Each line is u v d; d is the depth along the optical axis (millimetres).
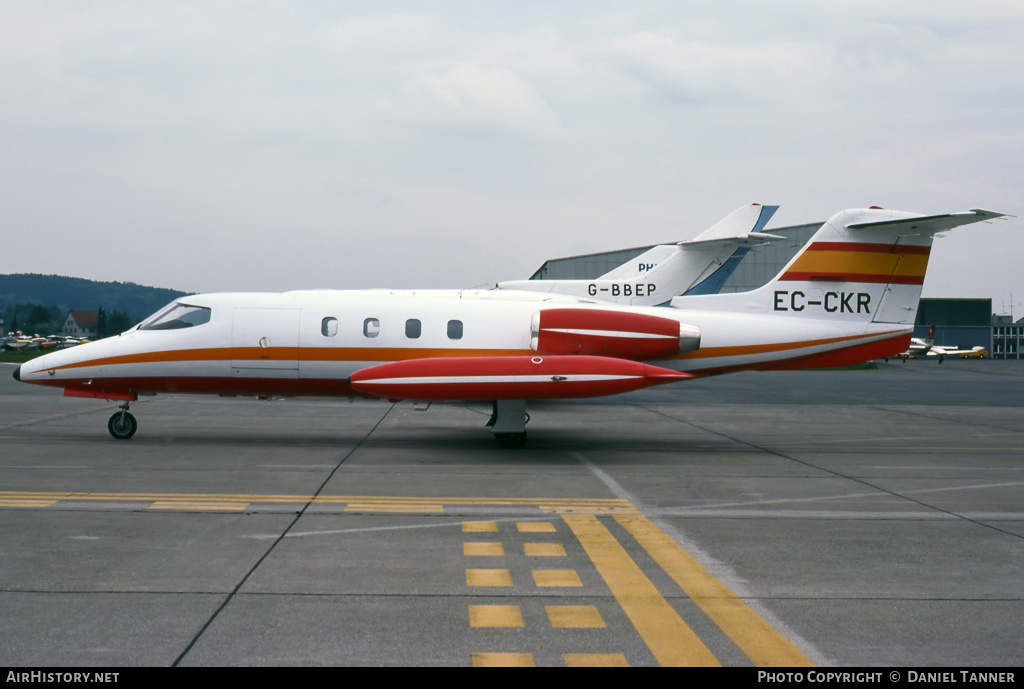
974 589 6141
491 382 13312
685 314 15344
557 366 13438
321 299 14828
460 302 14953
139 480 10312
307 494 9547
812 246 15773
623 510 8922
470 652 4781
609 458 13109
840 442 15820
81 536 7352
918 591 6074
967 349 94062
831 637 5117
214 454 12805
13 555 6695
